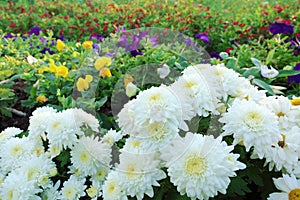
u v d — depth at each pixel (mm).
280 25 813
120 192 359
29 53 769
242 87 396
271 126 344
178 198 347
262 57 692
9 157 449
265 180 392
